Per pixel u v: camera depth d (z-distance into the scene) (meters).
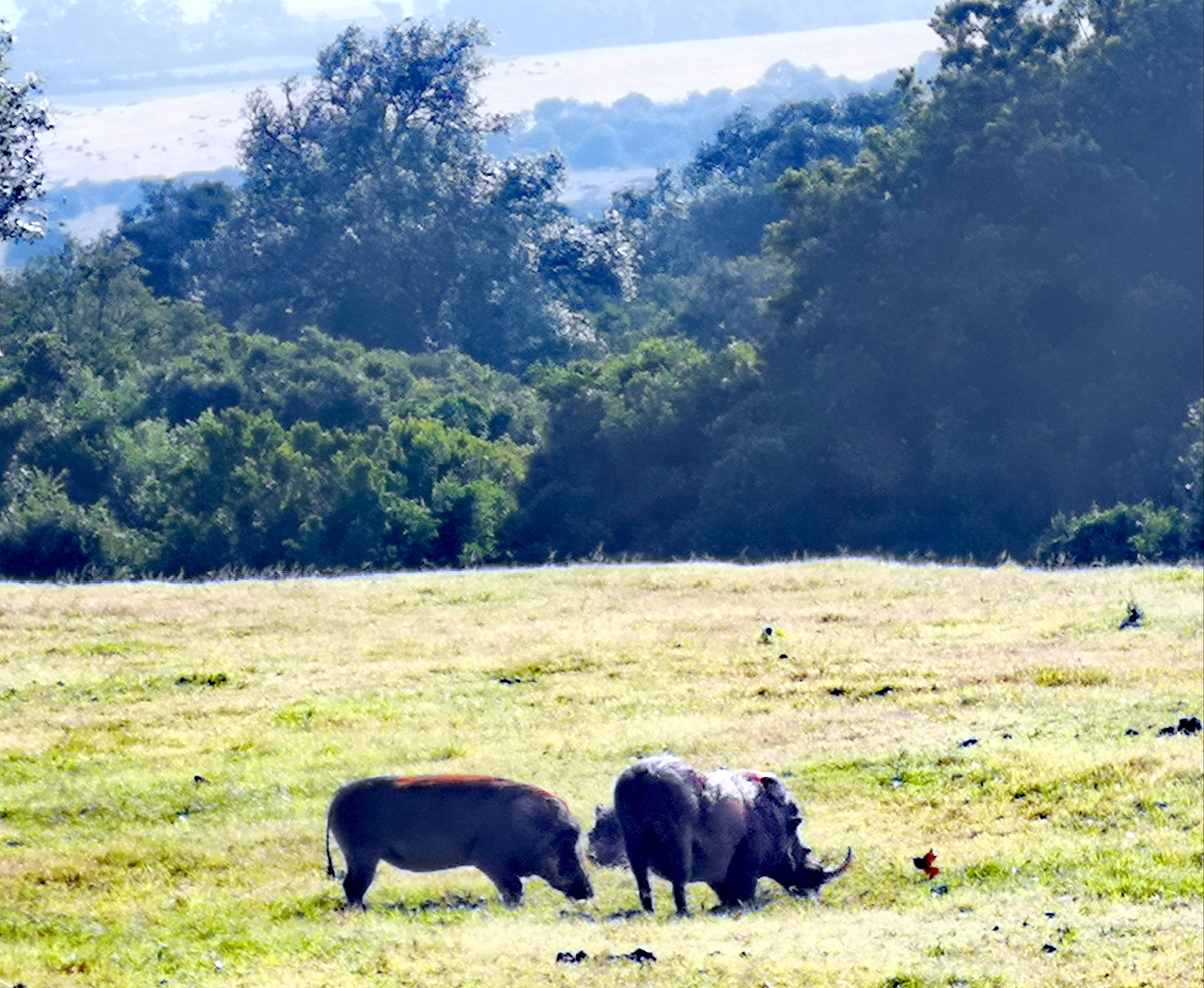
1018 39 100.31
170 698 31.92
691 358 101.69
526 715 29.75
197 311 153.25
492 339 161.75
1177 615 35.62
